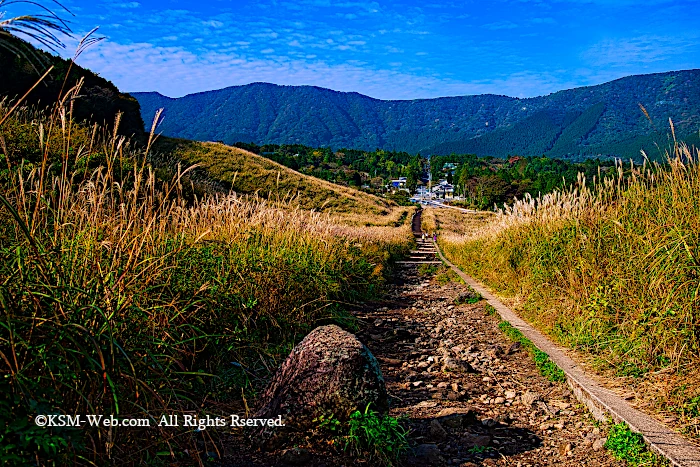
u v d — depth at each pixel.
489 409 5.08
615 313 6.24
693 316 4.92
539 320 8.50
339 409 3.88
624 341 5.68
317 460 3.65
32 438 2.21
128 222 3.72
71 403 2.69
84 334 2.59
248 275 6.32
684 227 5.36
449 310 11.04
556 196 10.97
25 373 2.52
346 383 3.94
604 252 7.39
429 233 46.56
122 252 3.45
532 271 9.69
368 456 3.70
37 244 2.91
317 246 9.66
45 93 18.52
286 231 9.09
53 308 2.69
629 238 6.52
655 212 6.34
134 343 3.10
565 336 7.15
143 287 3.41
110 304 2.92
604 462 3.80
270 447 3.77
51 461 2.43
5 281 2.61
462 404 5.21
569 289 7.73
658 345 5.09
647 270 5.78
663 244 5.41
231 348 5.12
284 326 6.76
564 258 8.41
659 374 5.02
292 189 48.34
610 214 7.65
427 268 20.62
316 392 3.91
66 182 3.54
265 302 6.62
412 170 181.38
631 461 3.71
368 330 8.80
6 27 2.14
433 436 4.32
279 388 4.11
